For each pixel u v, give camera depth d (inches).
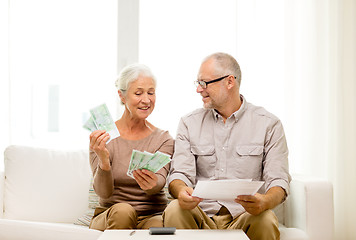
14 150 103.9
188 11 120.5
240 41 118.8
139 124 94.1
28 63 118.4
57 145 120.0
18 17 117.4
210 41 120.0
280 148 90.6
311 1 120.5
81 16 120.5
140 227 86.4
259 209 76.6
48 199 100.6
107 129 84.4
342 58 121.8
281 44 119.0
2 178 100.8
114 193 91.4
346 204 122.7
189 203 77.4
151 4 120.8
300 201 90.7
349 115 122.5
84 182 102.3
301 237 87.6
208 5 120.3
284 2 119.1
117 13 121.2
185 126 95.6
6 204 100.6
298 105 120.3
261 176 92.4
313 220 88.7
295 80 119.0
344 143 122.4
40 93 119.3
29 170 102.3
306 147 120.5
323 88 120.8
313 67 120.4
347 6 122.1
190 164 91.0
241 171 90.7
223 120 93.2
